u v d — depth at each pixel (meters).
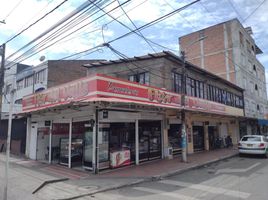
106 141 12.48
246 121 33.88
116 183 9.59
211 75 24.08
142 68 19.06
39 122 16.56
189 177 11.10
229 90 30.25
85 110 12.59
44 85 28.56
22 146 18.53
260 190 8.46
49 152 14.94
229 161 16.33
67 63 30.08
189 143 19.62
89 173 11.68
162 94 16.09
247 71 36.81
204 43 36.47
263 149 17.80
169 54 17.81
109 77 12.37
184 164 14.02
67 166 13.49
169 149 16.48
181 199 7.62
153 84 18.27
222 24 35.22
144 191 8.70
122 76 20.27
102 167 12.12
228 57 34.25
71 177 10.79
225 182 9.88
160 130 16.62
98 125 11.98
